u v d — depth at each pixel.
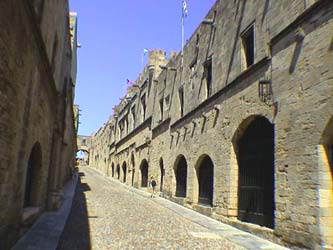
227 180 13.97
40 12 8.38
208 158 17.17
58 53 13.39
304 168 8.95
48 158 12.76
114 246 8.66
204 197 17.25
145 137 30.97
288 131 9.79
